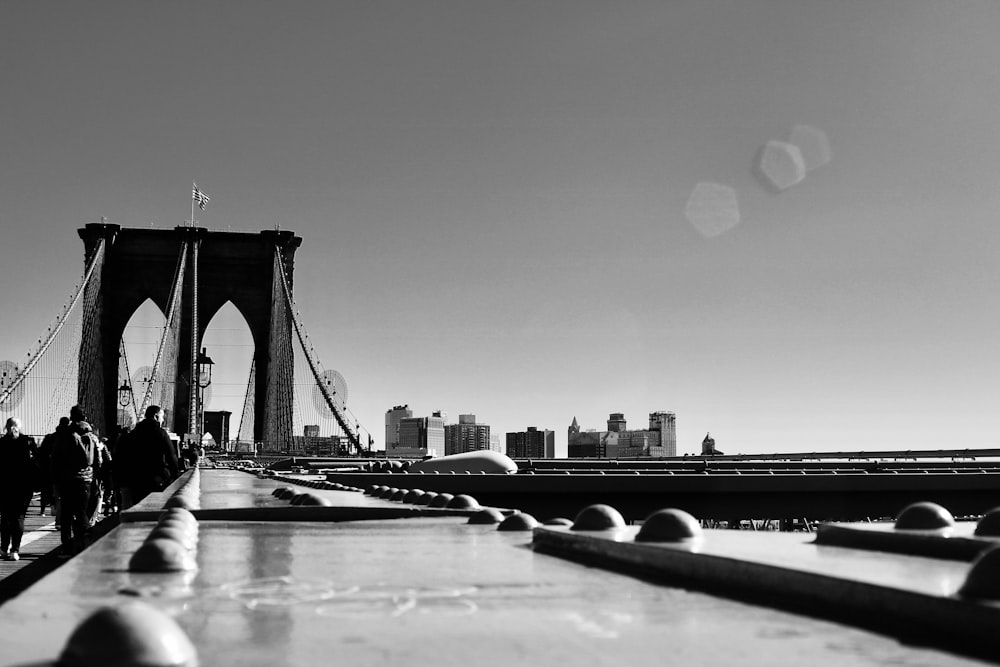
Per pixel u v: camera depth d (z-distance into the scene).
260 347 147.38
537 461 69.44
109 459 21.69
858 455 72.94
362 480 30.28
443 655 2.98
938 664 2.71
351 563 5.43
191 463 53.59
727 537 5.71
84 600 4.03
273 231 150.88
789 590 3.93
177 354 137.50
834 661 2.79
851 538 5.33
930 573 3.81
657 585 4.42
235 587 4.44
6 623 3.46
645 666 2.79
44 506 24.34
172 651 2.46
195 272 141.88
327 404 96.00
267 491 15.00
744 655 2.90
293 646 3.12
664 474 32.75
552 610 3.77
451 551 6.11
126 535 7.27
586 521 6.39
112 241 147.12
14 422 16.62
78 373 140.62
